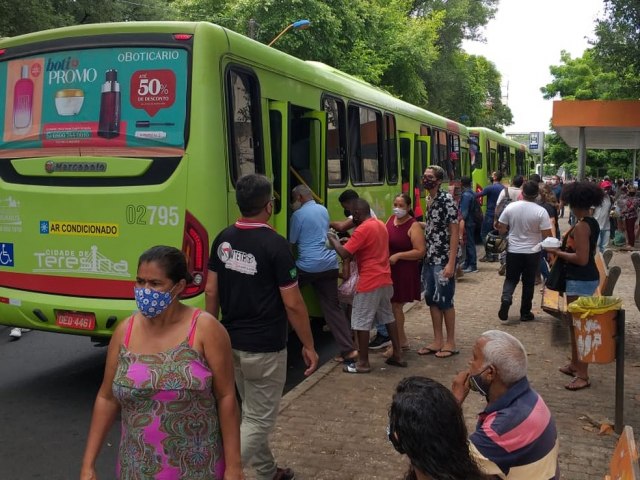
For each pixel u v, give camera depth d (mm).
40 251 5422
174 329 2592
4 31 14312
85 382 6176
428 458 2029
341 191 7816
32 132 5508
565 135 20906
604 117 16453
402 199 6637
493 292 10477
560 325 8109
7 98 5613
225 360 2629
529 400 2766
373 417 5098
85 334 5305
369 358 6754
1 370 6543
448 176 14727
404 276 6785
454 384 3096
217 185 5039
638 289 5984
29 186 5445
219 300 3781
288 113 5996
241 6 22391
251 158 5633
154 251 2574
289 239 6223
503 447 2676
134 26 5211
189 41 5074
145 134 5133
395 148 10359
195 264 4973
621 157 46969
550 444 2719
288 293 3607
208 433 2598
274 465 3943
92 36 5328
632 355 6945
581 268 5977
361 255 6102
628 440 2475
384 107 9742
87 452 2664
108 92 5266
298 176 6859
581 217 6035
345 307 6977
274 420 3795
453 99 37375
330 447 4551
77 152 5340
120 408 2781
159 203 5043
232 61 5344
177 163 5027
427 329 7977
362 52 25297
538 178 11234
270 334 3648
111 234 5172
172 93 5086
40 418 5262
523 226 7961
